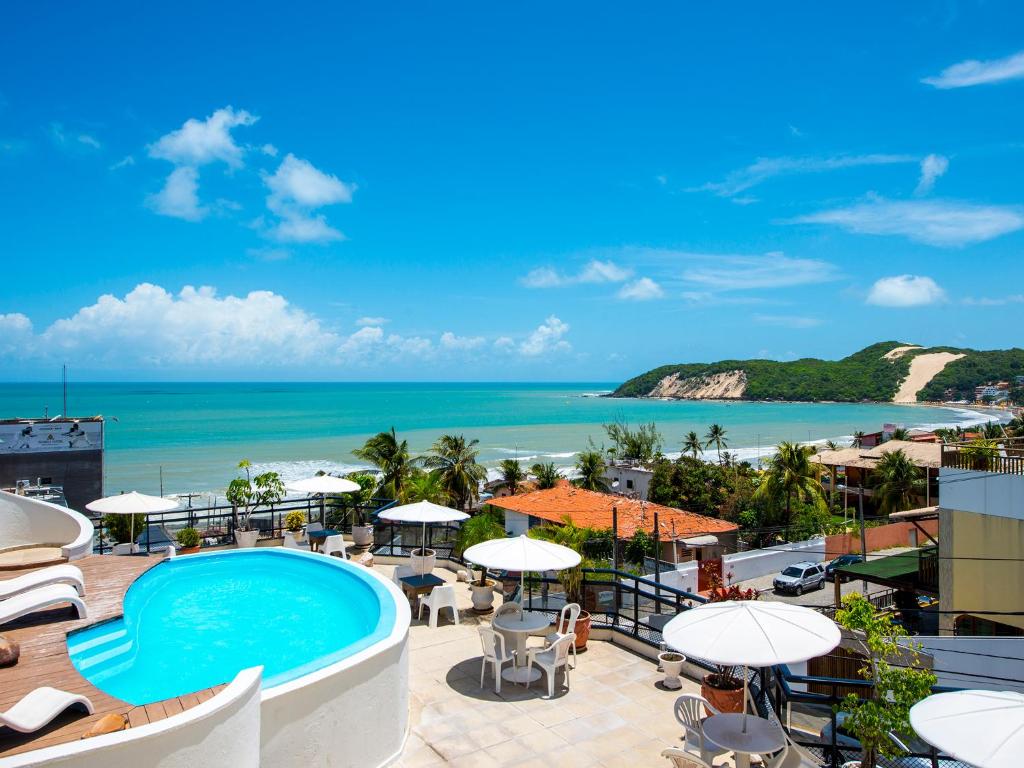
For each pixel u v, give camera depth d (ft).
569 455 370.32
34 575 30.53
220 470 280.92
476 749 25.21
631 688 30.99
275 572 45.27
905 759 25.84
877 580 79.87
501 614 34.22
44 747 15.40
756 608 22.02
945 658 47.88
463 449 191.11
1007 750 16.15
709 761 22.61
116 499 49.16
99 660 27.61
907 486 184.55
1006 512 53.47
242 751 17.53
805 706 39.88
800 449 187.93
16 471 119.34
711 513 195.31
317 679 21.21
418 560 44.16
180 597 41.29
